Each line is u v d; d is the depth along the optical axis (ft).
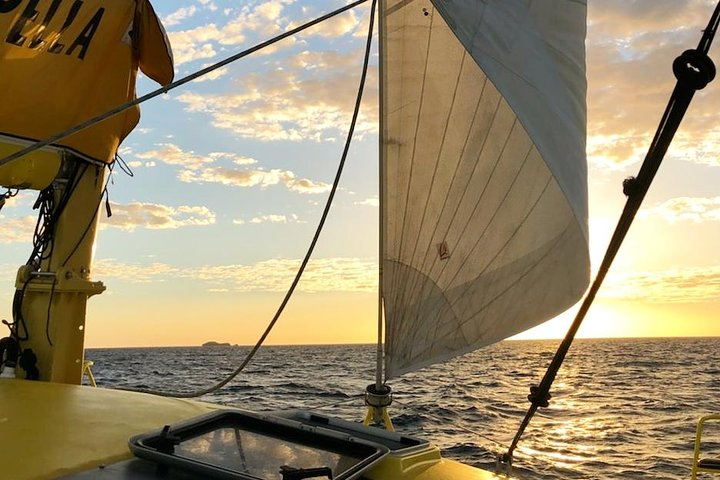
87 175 14.03
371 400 10.23
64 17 12.82
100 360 289.74
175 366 216.74
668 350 415.23
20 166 12.62
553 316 9.55
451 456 50.01
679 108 7.26
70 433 8.70
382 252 10.21
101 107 13.80
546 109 8.62
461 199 10.10
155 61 15.12
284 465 7.33
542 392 9.39
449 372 186.80
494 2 8.81
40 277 13.57
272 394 94.79
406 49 10.21
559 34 9.63
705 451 57.11
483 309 10.08
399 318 10.16
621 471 47.88
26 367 13.52
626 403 99.30
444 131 10.13
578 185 8.77
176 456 7.20
